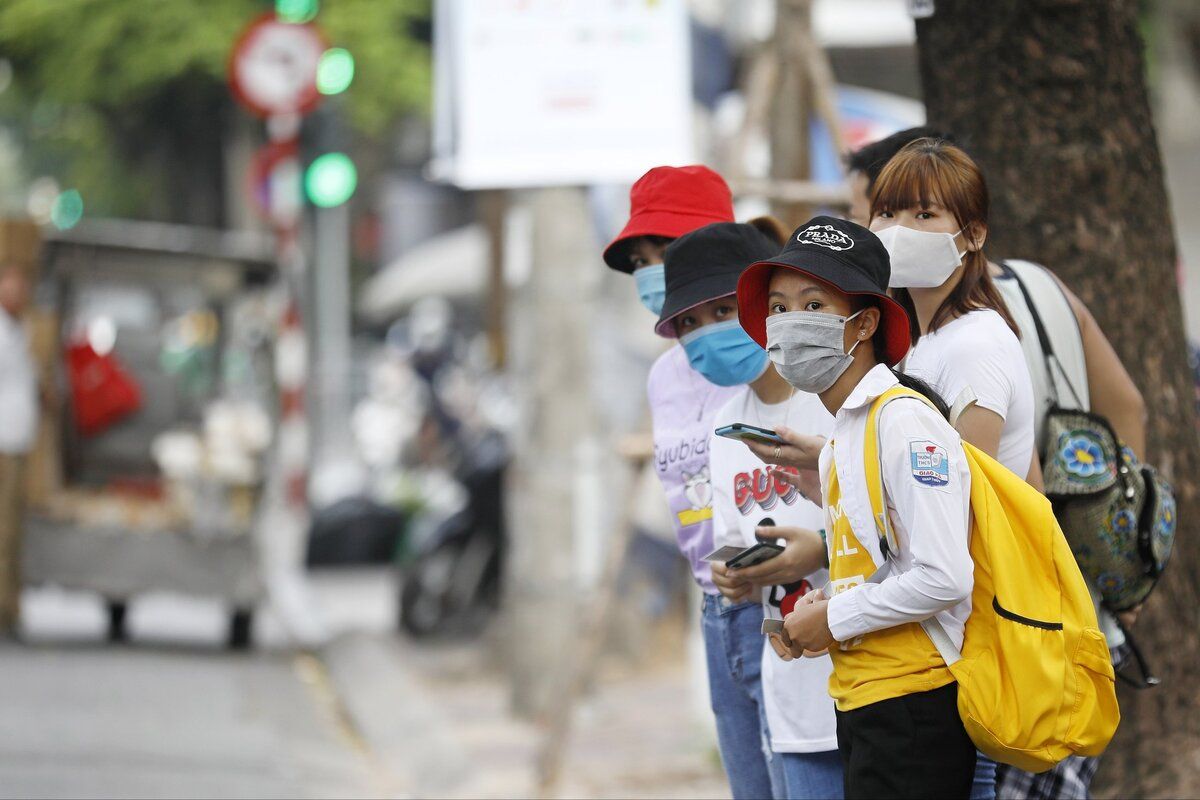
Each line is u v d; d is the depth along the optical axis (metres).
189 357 36.78
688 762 23.36
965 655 10.35
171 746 23.72
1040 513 10.41
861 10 49.47
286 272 41.25
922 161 11.28
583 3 23.22
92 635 35.34
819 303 10.52
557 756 21.62
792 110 21.16
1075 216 14.42
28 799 19.80
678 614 34.44
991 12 14.45
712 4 33.28
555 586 27.48
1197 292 42.97
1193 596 14.70
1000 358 11.30
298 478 46.88
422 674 33.09
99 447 36.03
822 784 12.03
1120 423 12.88
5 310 33.03
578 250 27.83
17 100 63.50
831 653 10.71
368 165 86.69
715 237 12.14
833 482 10.74
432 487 51.59
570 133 23.23
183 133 68.38
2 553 33.56
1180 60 45.66
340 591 45.25
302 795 21.33
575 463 27.69
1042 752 10.17
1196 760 14.35
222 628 37.94
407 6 64.50
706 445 13.14
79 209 71.75
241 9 60.59
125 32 60.16
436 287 81.00
